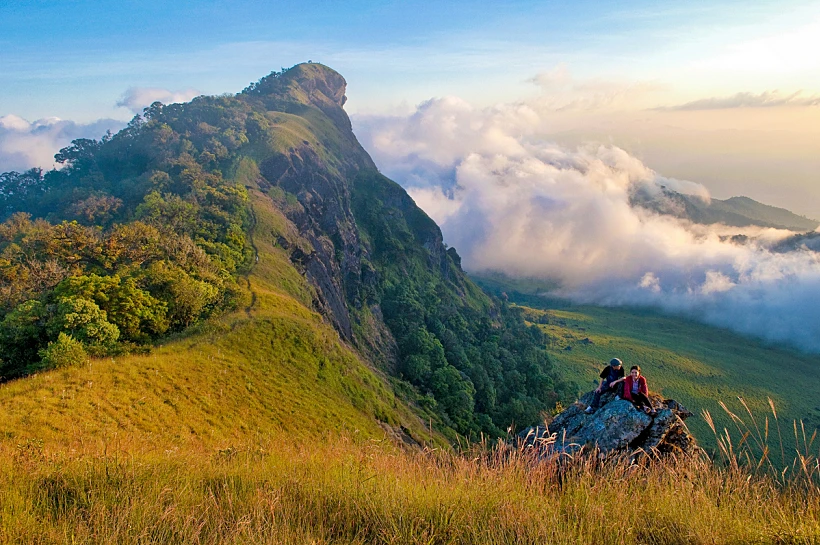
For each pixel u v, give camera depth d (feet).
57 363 93.30
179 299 139.44
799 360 625.00
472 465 25.98
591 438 29.63
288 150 414.62
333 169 488.02
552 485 24.30
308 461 29.53
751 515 20.52
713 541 18.03
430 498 22.27
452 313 422.00
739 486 21.94
